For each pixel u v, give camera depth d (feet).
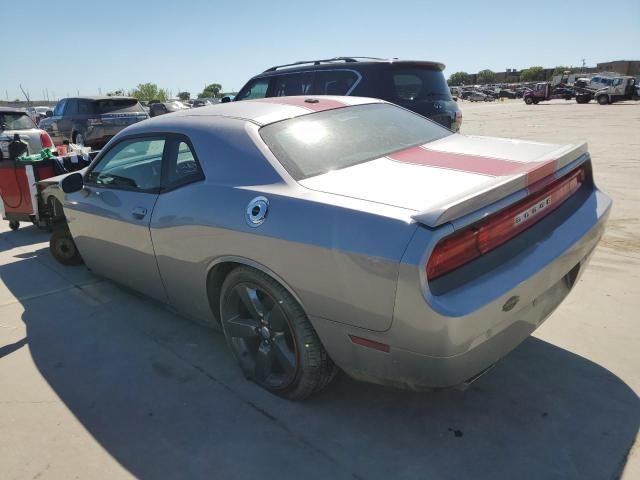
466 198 6.45
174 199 9.70
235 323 9.21
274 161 8.49
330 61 21.98
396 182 7.72
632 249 15.33
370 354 7.21
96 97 45.62
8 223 22.45
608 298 12.21
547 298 8.03
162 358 10.62
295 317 8.02
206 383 9.64
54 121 48.60
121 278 12.51
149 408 8.98
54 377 10.09
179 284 10.25
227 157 9.02
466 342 6.51
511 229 7.38
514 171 7.65
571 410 8.43
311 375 8.28
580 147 9.12
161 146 10.44
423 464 7.45
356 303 6.93
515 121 72.33
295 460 7.63
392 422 8.36
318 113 10.12
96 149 45.70
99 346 11.21
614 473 7.14
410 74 20.48
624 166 29.27
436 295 6.31
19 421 8.79
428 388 7.13
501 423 8.21
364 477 7.27
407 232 6.39
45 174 18.39
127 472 7.57
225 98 28.27
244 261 8.31
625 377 9.23
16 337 11.76
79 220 12.87
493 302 6.53
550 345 10.34
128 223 10.86
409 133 10.48
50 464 7.79
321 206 7.34
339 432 8.18
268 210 7.92
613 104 115.75
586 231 8.35
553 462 7.38
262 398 9.12
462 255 6.69
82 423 8.68
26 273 15.88
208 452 7.88
